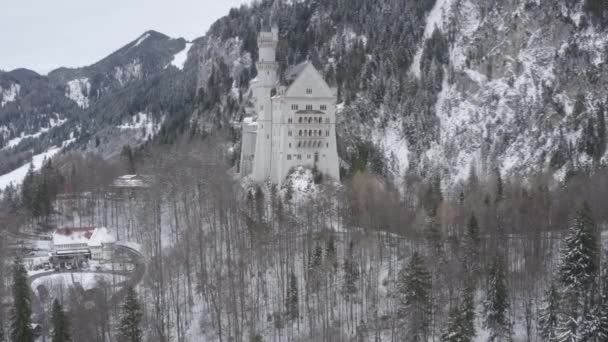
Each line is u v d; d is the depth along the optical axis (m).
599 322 87.75
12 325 97.00
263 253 133.00
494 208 138.00
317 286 111.88
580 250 96.81
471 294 99.56
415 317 96.94
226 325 112.94
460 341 88.31
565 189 152.88
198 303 121.44
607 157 199.50
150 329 110.31
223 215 145.12
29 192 182.12
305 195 165.75
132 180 196.38
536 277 115.56
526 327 106.06
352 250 126.81
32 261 149.12
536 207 135.25
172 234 155.62
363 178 163.38
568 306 95.06
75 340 101.31
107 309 108.88
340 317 111.75
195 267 133.88
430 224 120.12
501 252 119.00
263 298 120.19
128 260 149.75
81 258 149.75
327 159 185.12
